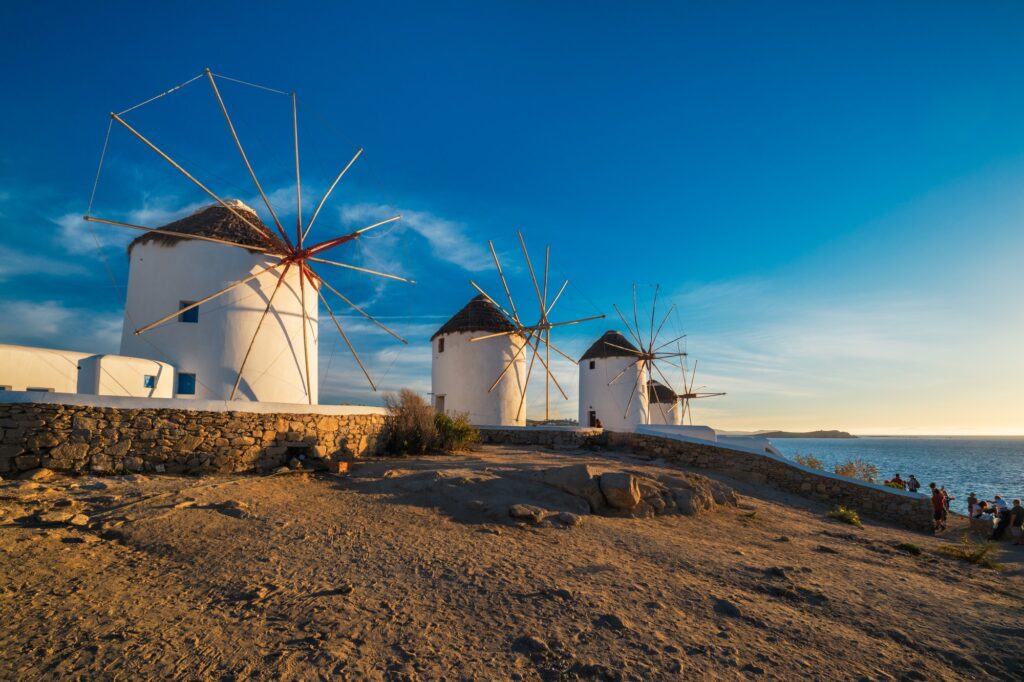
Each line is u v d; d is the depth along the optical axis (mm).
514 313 25203
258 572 5484
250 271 14133
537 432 21438
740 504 11984
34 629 4191
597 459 16297
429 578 5629
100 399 8930
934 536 13461
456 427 16641
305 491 8914
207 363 13383
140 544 5961
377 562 5949
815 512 13133
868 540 9969
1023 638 5438
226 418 10188
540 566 6148
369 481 9805
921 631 5418
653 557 6902
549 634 4664
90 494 7562
